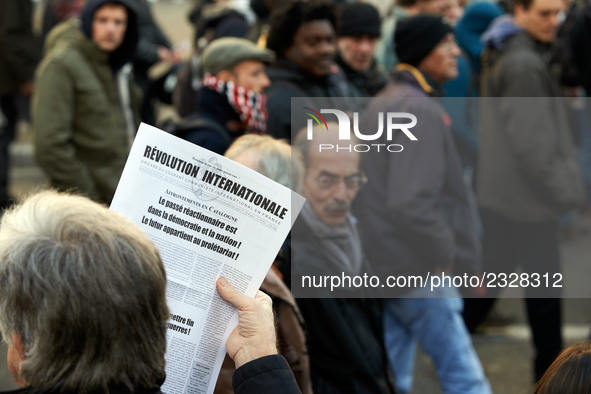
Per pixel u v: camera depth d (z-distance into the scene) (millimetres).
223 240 1612
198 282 1595
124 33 4312
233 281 1616
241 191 1618
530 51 3945
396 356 3098
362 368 2371
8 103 6730
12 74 6652
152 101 6449
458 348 2971
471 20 5492
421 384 4344
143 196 1580
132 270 1337
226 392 1934
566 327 4848
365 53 4547
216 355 1590
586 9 5406
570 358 1655
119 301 1303
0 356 1430
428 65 3369
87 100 4137
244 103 3451
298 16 3586
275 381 1524
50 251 1308
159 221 1588
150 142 1588
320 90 3680
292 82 3609
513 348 4789
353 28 4496
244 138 2361
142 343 1339
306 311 2328
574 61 5410
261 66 3520
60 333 1274
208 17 5359
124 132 4324
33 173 8422
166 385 1562
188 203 1599
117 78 4406
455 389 3004
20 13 6605
